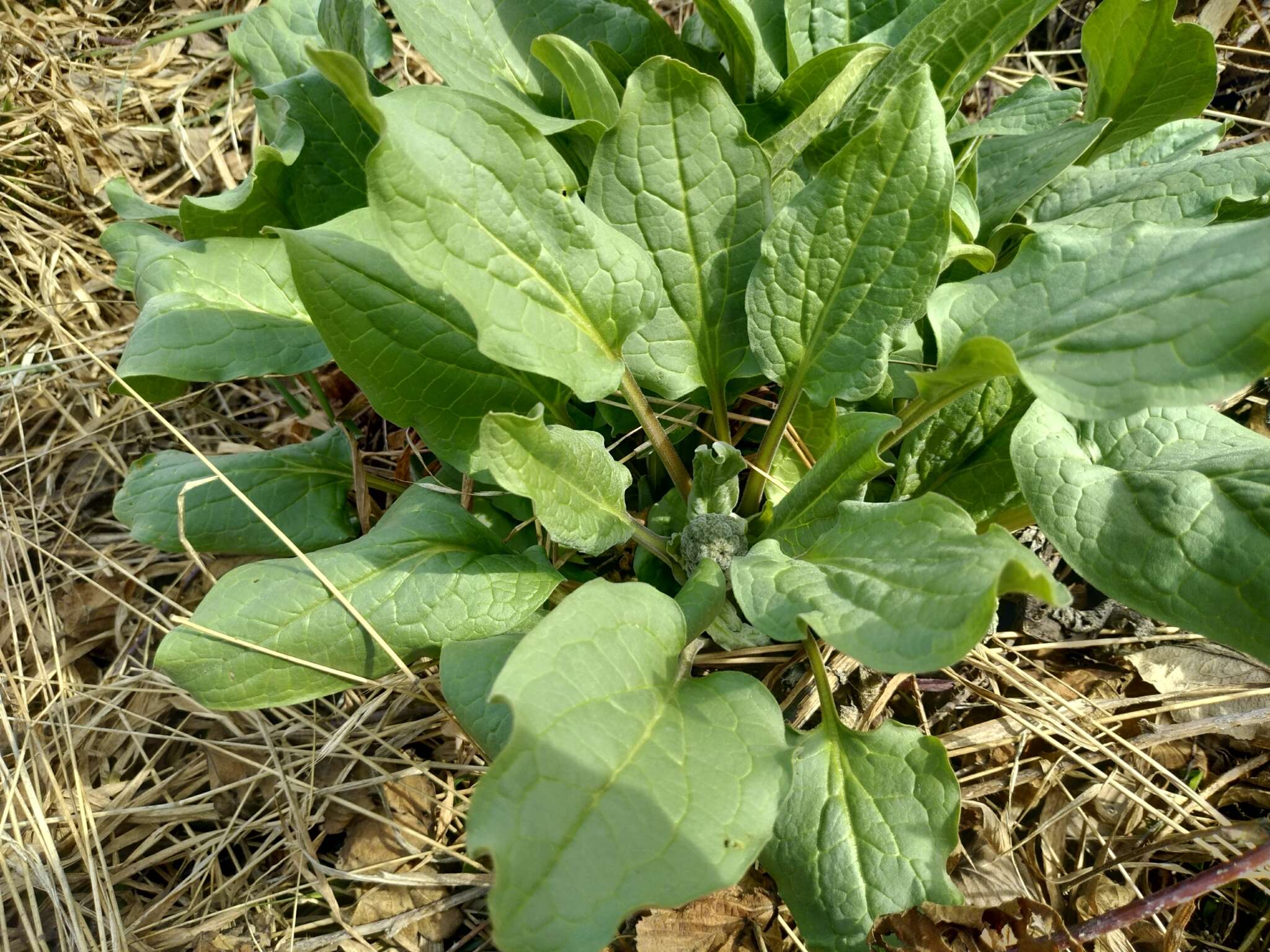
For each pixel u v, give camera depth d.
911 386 0.40
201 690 0.34
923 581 0.26
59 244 0.66
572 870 0.22
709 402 0.44
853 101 0.40
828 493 0.34
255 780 0.45
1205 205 0.40
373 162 0.27
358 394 0.56
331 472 0.46
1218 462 0.32
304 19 0.50
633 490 0.48
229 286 0.43
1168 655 0.45
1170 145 0.50
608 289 0.33
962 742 0.42
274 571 0.35
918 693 0.42
